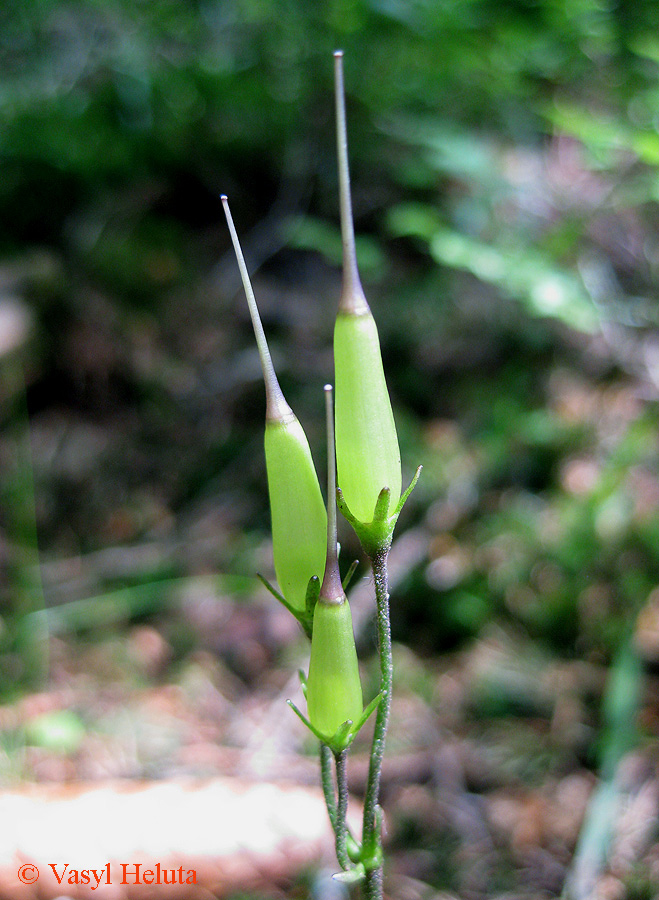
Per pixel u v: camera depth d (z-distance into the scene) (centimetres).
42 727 11
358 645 13
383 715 6
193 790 10
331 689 6
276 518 6
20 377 16
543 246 15
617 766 10
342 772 6
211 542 15
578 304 14
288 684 12
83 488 16
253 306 6
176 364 17
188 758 11
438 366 17
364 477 6
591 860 9
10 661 12
